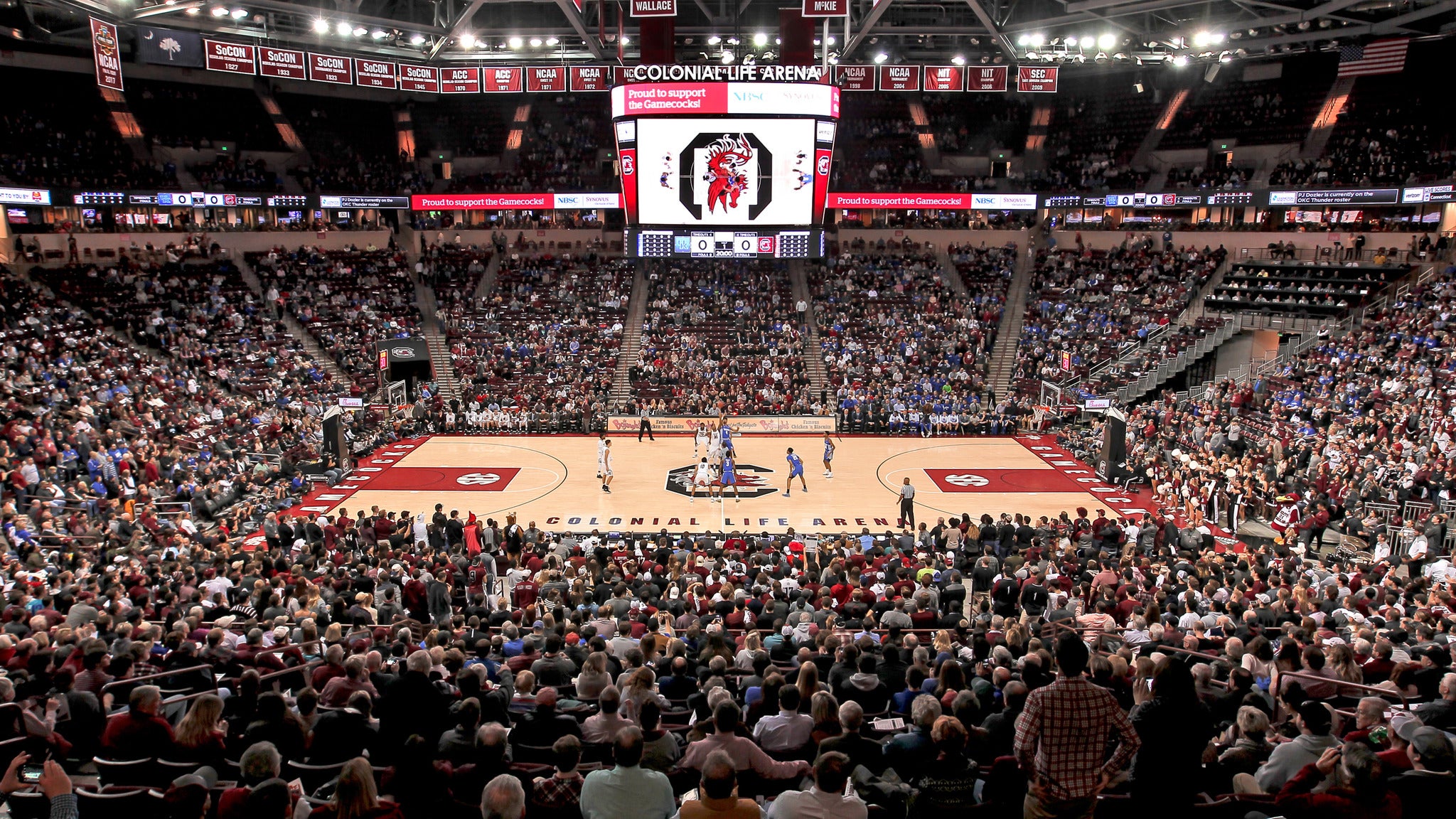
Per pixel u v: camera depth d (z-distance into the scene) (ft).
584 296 152.56
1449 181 129.39
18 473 75.56
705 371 134.10
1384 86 150.92
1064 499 95.09
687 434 126.11
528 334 142.51
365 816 17.20
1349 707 28.89
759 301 151.43
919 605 44.96
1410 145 141.49
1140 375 128.16
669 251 127.13
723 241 126.62
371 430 117.50
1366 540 72.38
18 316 114.42
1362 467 81.15
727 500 94.22
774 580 50.55
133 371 108.37
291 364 127.34
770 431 126.82
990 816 20.53
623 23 125.90
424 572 53.67
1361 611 44.75
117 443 89.71
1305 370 111.75
